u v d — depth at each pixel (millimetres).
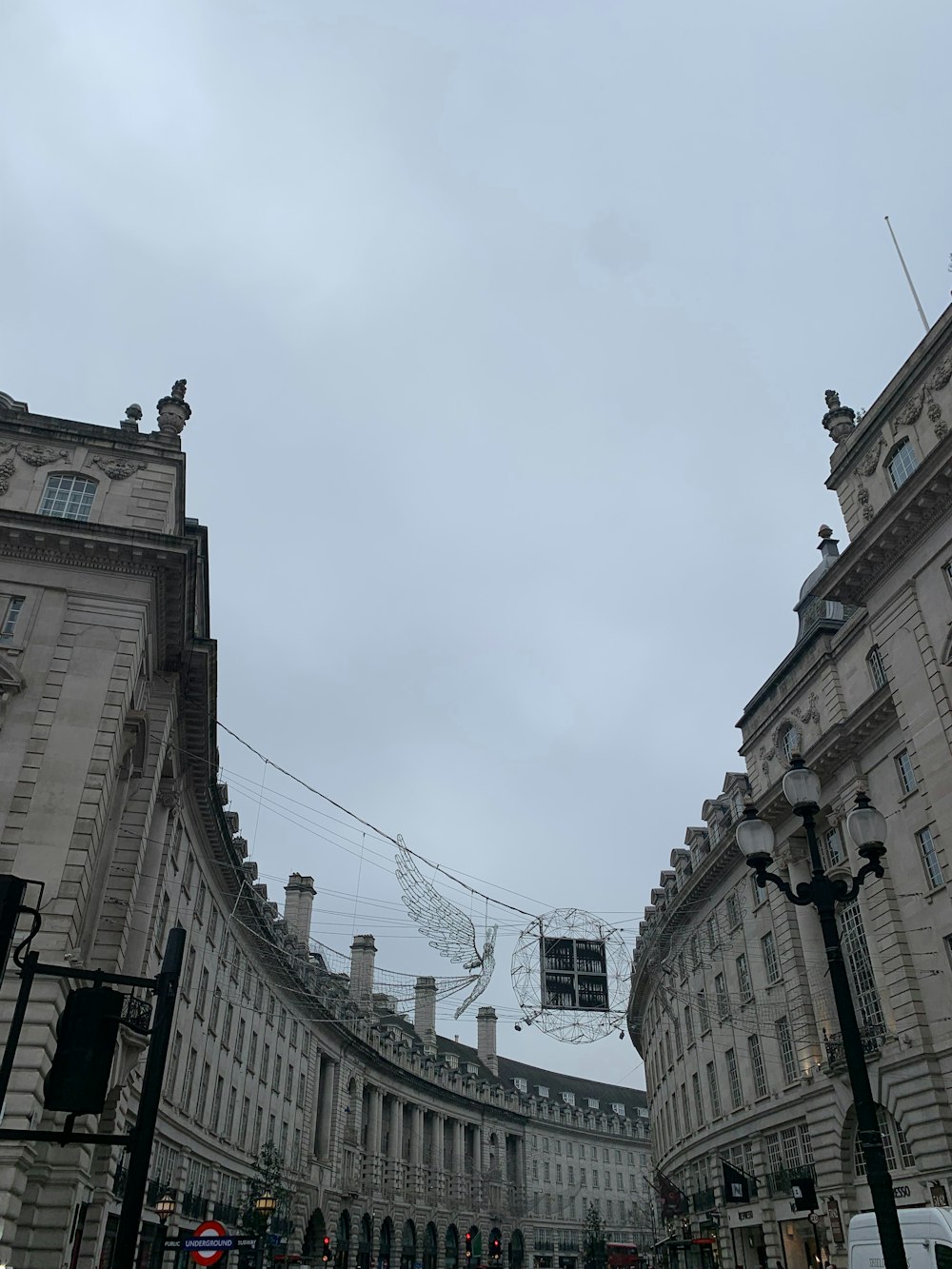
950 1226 16188
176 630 27703
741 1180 36438
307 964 46562
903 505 25922
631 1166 109562
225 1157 41219
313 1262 54375
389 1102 73250
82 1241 23812
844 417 31047
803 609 39500
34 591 24812
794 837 35656
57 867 21234
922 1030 26953
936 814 25375
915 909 28016
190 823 35781
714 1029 42750
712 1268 42562
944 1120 25812
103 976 6480
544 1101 100750
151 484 27516
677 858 49812
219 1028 40844
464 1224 80312
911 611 26469
